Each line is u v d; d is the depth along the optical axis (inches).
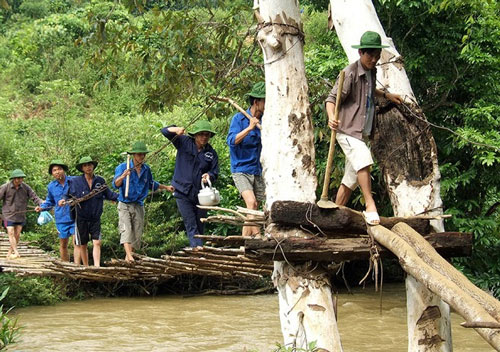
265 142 239.0
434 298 228.7
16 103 797.9
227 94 395.2
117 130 637.3
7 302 410.6
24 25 951.6
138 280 458.3
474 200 449.4
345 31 263.3
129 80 399.9
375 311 400.5
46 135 666.8
